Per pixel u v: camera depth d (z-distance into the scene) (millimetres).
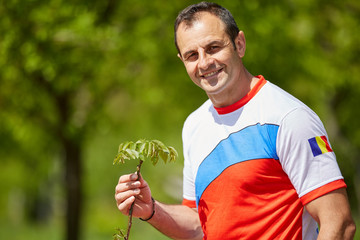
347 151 14273
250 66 9164
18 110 9430
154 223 2643
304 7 9844
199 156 2479
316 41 10500
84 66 8383
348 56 10477
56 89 9016
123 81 9227
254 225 2291
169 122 11766
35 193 25156
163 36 8797
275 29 8789
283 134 2209
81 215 10305
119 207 2496
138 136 12984
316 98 11047
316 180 2152
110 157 19500
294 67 9695
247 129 2316
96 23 8477
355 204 18781
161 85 9992
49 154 13430
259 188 2273
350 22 10352
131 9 9000
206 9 2377
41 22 8047
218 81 2334
